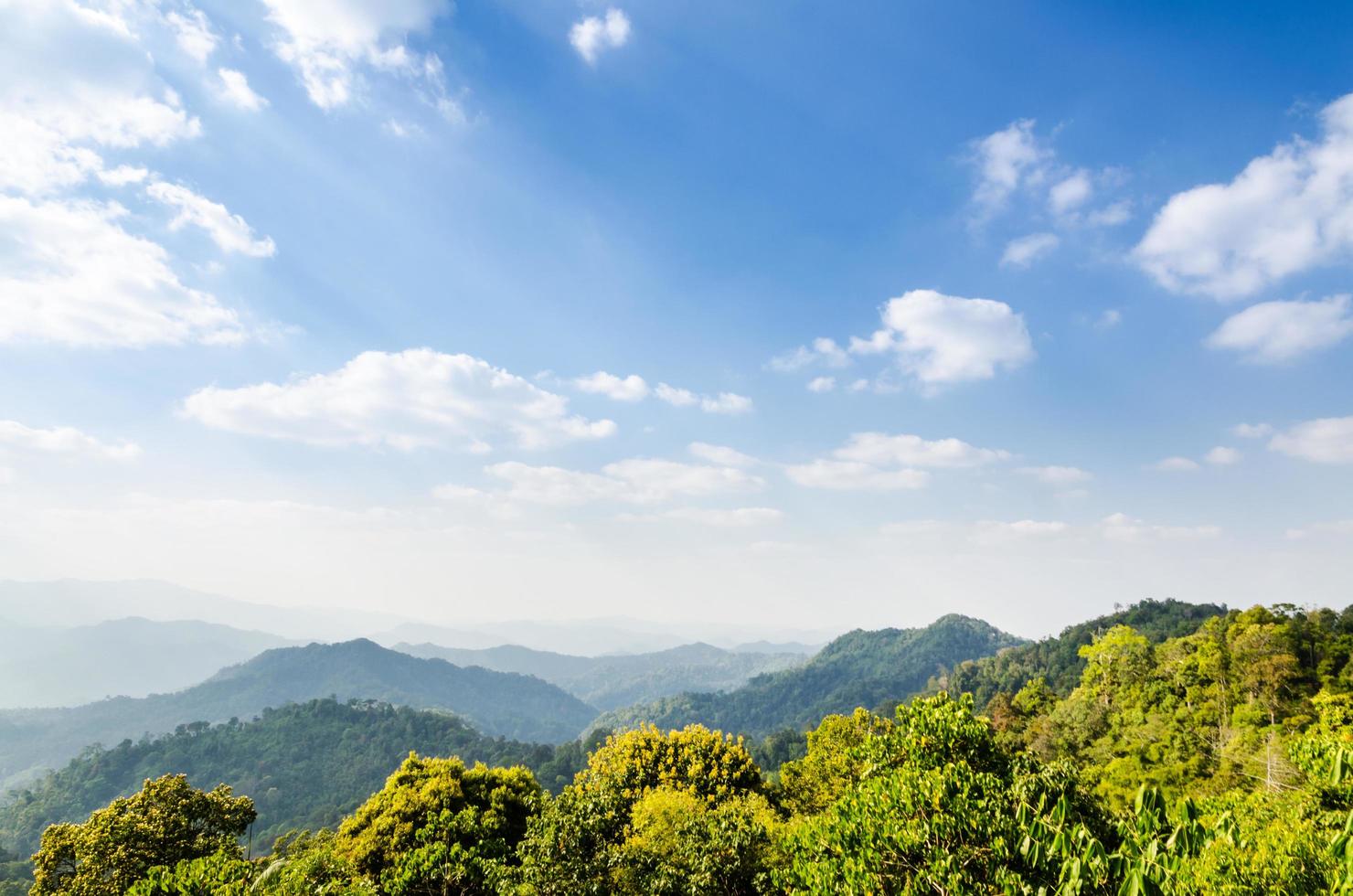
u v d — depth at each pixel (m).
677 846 20.23
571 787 23.14
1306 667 55.53
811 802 35.47
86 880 23.25
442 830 26.80
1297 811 9.09
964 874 7.08
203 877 17.89
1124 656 70.94
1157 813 6.41
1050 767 11.10
